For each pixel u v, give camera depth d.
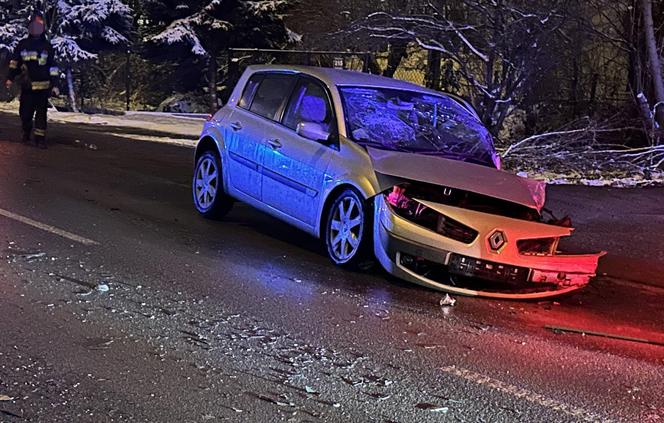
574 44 16.83
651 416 4.24
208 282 6.12
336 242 6.89
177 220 8.43
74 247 6.84
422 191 6.31
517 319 5.96
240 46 25.20
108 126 19.44
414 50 20.44
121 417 3.79
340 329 5.28
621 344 5.57
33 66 13.28
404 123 7.39
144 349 4.66
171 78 27.66
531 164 15.09
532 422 4.05
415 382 4.47
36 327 4.88
